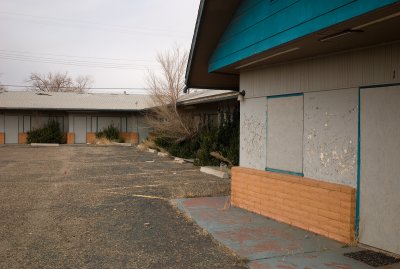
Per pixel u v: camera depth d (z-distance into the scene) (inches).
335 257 214.2
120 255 225.8
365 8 162.9
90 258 220.8
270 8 243.4
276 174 299.3
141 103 1581.0
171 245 243.8
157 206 360.2
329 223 247.8
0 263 212.7
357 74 231.5
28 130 1469.0
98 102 1579.7
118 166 719.7
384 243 215.8
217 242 247.1
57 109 1435.8
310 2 200.2
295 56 267.1
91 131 1521.9
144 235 265.7
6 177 562.3
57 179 542.9
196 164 719.1
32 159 858.8
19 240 254.7
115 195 417.1
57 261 216.1
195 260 217.0
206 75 387.2
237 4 296.8
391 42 210.2
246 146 348.8
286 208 288.0
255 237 255.1
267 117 318.3
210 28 322.7
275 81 307.4
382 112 216.4
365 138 226.4
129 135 1546.5
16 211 338.6
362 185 228.1
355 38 206.2
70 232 273.4
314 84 265.9
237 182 350.6
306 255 219.1
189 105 861.2
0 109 1409.9
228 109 687.7
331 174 251.6
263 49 250.8
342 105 242.8
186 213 327.0
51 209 346.9
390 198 212.5
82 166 718.5
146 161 821.9
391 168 212.1
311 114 269.0
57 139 1451.8
